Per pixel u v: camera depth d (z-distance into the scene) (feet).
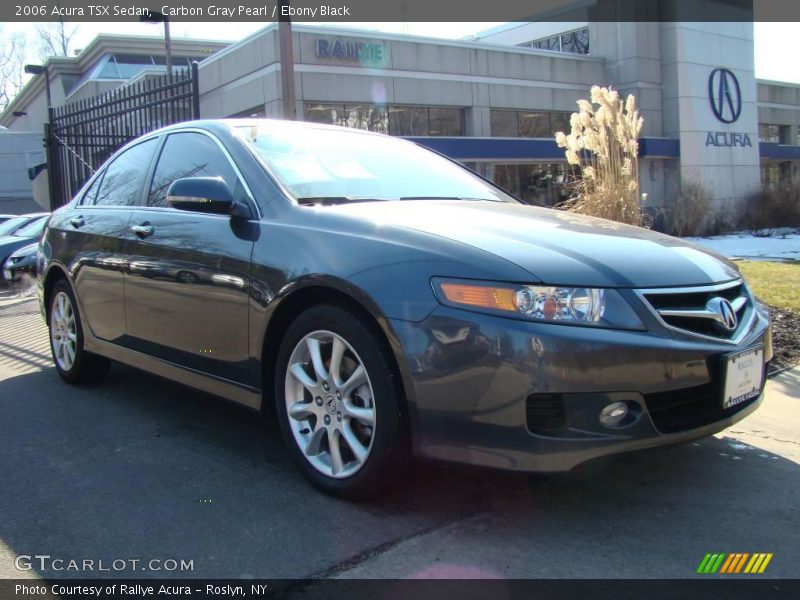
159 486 10.14
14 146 124.26
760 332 9.69
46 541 8.57
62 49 143.84
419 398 8.35
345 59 63.57
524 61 77.87
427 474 10.41
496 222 9.96
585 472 10.50
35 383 16.12
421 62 69.15
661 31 86.63
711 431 8.77
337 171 12.03
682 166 86.28
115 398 14.74
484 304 8.09
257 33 61.05
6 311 29.81
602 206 29.27
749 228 87.15
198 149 12.69
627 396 8.05
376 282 8.73
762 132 116.57
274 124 13.06
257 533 8.68
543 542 8.45
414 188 12.46
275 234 10.21
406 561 8.01
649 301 8.45
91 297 14.32
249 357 10.41
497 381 7.91
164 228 12.21
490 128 75.51
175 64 130.31
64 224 15.88
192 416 13.43
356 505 9.39
